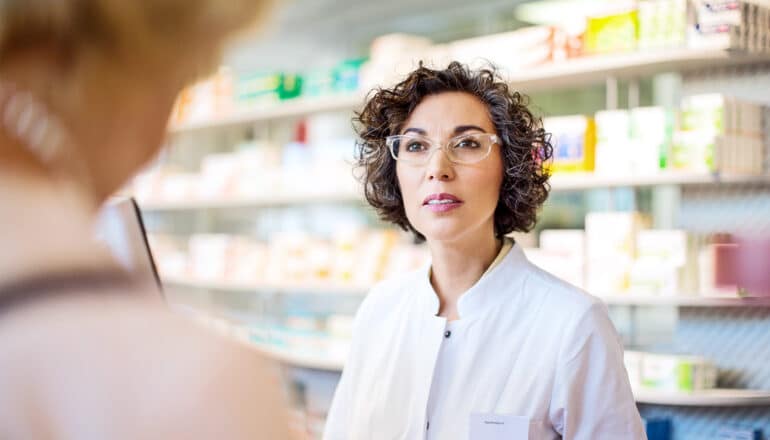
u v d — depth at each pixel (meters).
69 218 0.52
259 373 0.53
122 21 0.53
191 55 0.56
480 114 1.88
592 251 3.71
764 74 3.66
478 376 1.79
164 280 5.84
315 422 4.36
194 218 7.07
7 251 0.49
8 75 0.53
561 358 1.72
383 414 1.86
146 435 0.48
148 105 0.56
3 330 0.48
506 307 1.82
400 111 1.94
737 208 3.74
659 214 5.04
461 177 1.82
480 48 4.11
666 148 3.54
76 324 0.49
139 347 0.50
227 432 0.50
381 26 7.41
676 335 3.92
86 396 0.48
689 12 3.49
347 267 4.79
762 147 3.73
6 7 0.52
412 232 2.16
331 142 5.00
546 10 6.19
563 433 1.73
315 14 7.14
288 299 6.21
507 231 2.03
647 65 3.61
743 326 3.74
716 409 3.69
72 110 0.53
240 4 0.56
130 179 0.57
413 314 1.91
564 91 5.37
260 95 5.49
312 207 6.66
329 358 4.63
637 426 1.72
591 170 3.73
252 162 5.49
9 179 0.51
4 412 0.48
